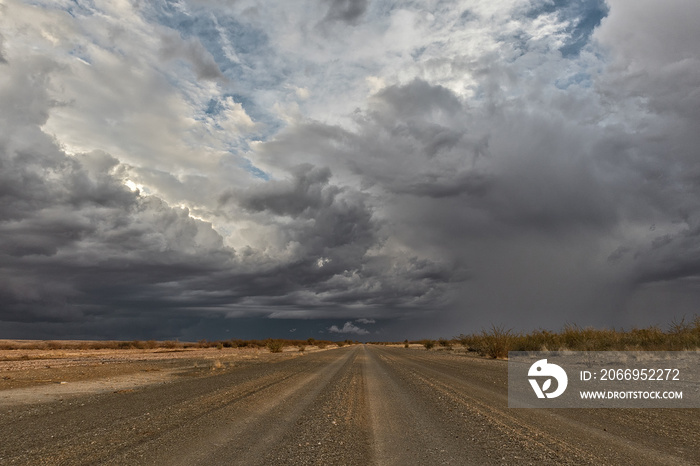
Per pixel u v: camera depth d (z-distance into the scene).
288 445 6.75
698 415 8.77
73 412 9.60
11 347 60.94
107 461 5.81
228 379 17.11
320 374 19.41
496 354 31.39
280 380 16.67
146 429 7.79
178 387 14.38
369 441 7.05
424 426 8.17
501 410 9.65
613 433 7.28
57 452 6.25
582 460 5.73
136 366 24.84
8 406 10.57
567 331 29.78
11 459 5.90
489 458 5.96
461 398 11.58
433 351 51.38
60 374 19.39
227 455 6.17
